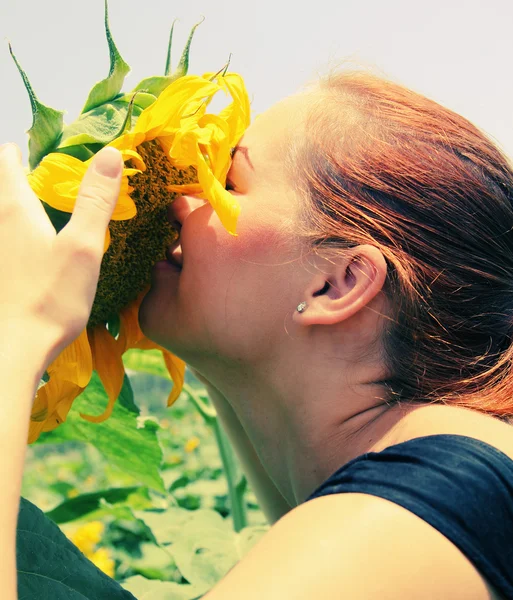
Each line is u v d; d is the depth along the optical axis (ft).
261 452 2.69
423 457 2.15
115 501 3.51
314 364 2.51
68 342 2.17
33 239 2.20
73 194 2.31
